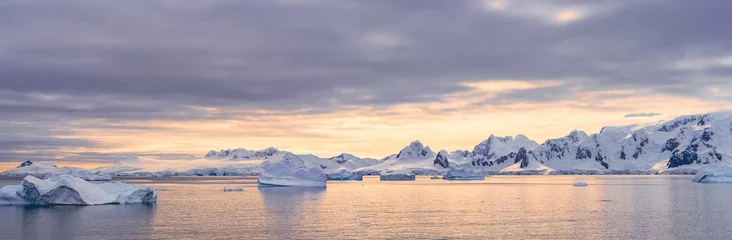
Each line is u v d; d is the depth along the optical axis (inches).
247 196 5753.0
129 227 3083.2
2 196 4138.8
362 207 4308.6
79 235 2829.7
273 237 2753.4
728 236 2775.6
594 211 3949.3
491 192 6722.4
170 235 2822.3
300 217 3577.8
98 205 4200.3
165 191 7062.0
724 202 4734.3
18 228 3041.3
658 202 4788.4
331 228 3051.2
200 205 4493.1
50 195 4116.6
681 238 2714.1
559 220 3383.4
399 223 3250.5
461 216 3619.6
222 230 2979.8
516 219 3442.4
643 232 2893.7
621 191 6796.3
